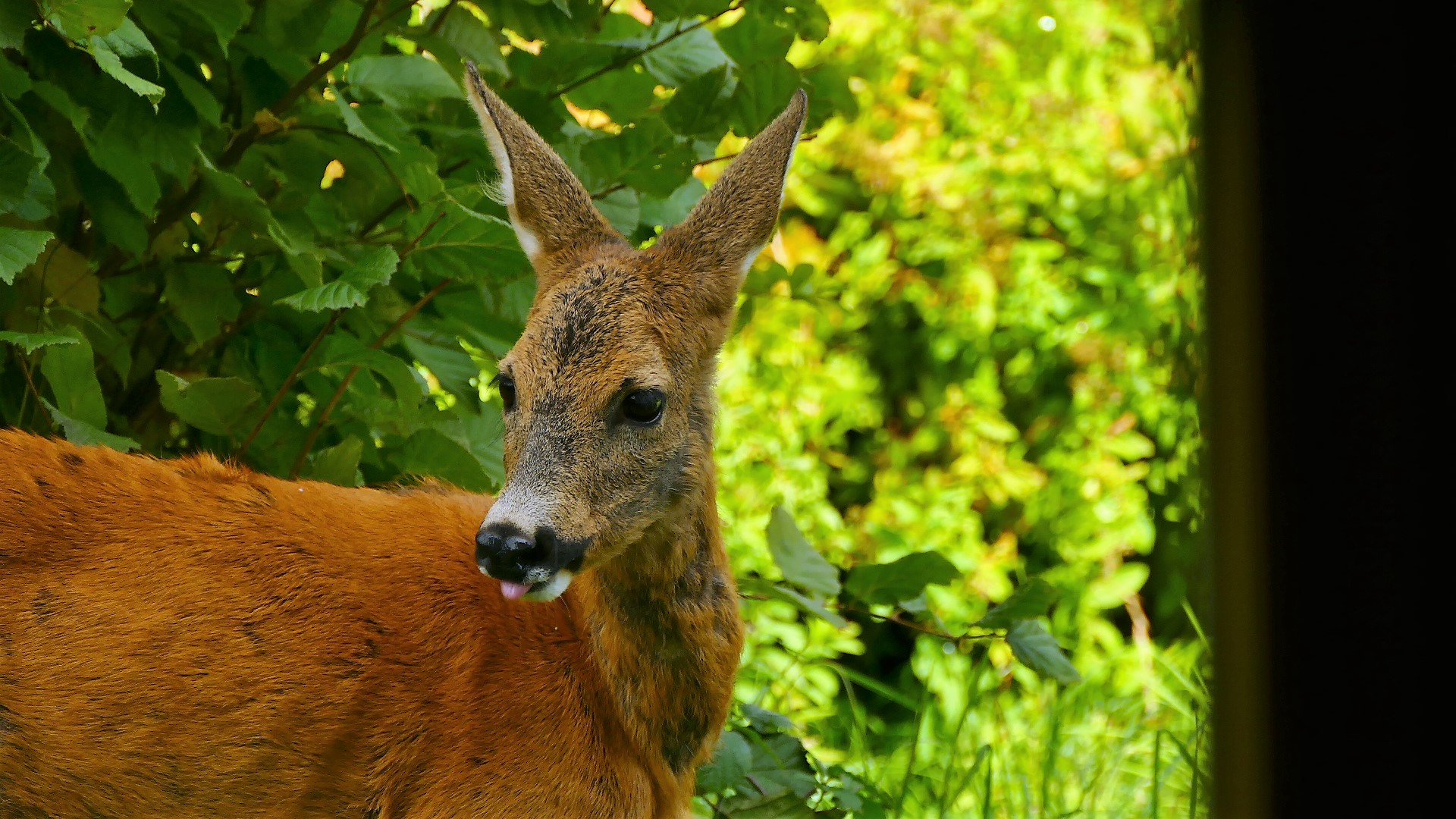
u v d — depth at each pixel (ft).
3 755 20.57
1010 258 51.06
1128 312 48.57
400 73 27.35
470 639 21.99
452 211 24.52
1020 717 37.96
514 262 25.44
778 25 31.17
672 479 21.08
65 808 20.89
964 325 50.49
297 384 29.63
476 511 23.52
